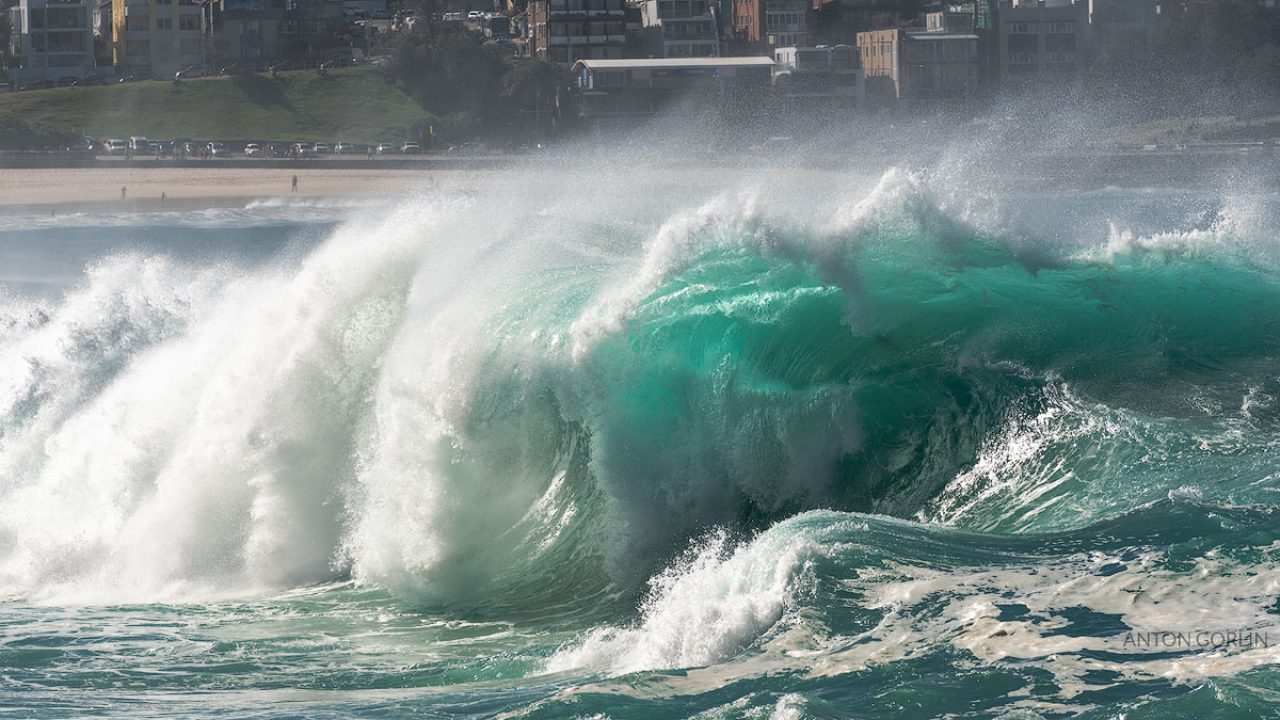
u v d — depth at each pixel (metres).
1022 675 34.34
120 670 45.47
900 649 36.84
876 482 56.16
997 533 49.38
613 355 57.88
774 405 57.28
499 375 58.91
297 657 47.12
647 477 56.22
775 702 34.03
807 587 41.66
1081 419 56.06
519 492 57.34
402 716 37.50
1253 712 30.98
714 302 59.66
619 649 42.75
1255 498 47.59
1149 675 33.56
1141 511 46.66
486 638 49.22
